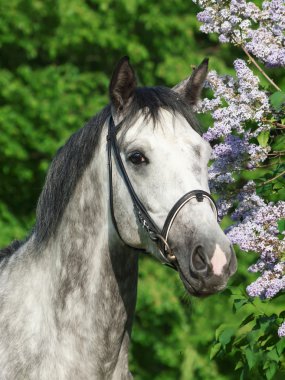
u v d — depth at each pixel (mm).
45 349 6363
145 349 18875
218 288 5711
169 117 6152
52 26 19375
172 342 17812
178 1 19562
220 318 17188
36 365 6344
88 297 6387
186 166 5988
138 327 18109
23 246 6863
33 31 19203
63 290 6422
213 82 7461
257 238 7176
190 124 6246
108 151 6332
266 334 7969
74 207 6473
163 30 19344
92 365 6359
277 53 7285
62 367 6312
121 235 6328
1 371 6383
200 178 6020
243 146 7430
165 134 6074
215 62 18516
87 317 6371
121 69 6266
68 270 6430
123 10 19453
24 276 6637
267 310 14031
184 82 6695
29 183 19266
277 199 8148
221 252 5730
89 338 6359
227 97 7355
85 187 6461
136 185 6113
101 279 6402
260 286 7121
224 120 7285
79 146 6527
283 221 7293
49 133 18578
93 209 6434
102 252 6410
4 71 18734
